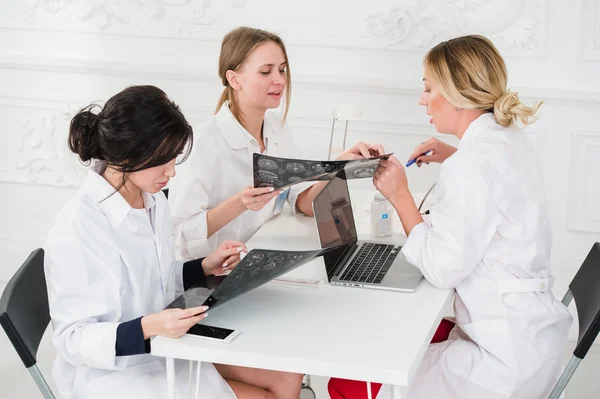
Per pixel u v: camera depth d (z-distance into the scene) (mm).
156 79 3465
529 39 3076
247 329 1618
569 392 2729
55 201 3758
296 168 1865
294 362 1485
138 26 3410
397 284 1847
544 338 1771
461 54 1867
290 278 1909
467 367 1771
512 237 1780
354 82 3246
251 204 2064
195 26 3363
